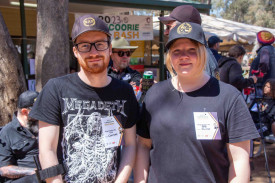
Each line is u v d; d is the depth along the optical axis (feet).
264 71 17.94
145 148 6.37
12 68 10.66
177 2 21.57
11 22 22.89
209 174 5.32
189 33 5.33
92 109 5.71
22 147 8.80
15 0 19.31
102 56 5.63
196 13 8.39
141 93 10.27
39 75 11.49
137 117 6.31
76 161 5.63
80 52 5.61
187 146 5.36
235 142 5.26
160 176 5.63
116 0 18.84
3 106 10.52
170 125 5.48
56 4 11.24
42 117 5.52
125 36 21.49
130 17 21.44
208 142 5.28
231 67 14.97
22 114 8.80
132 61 24.67
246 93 16.56
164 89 5.84
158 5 20.88
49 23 11.19
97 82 5.73
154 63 25.64
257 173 15.52
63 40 11.51
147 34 22.30
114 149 5.91
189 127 5.34
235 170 5.30
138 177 6.17
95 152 5.73
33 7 22.45
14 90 10.68
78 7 21.06
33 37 24.07
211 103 5.36
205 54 5.50
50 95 5.59
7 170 8.60
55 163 5.48
